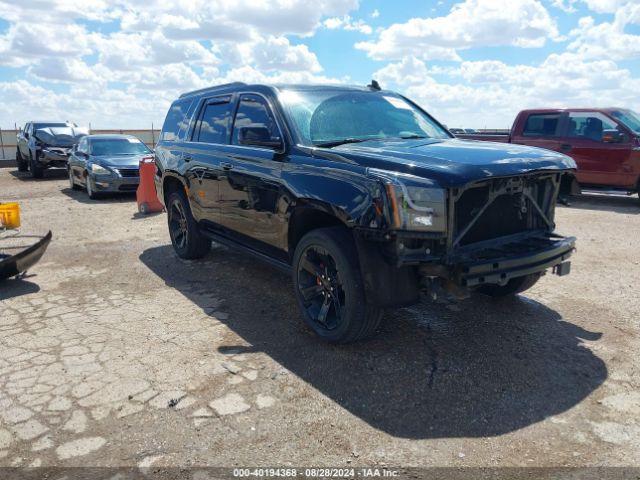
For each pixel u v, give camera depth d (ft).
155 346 13.10
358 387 11.02
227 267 20.36
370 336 13.08
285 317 14.97
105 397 10.65
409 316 14.80
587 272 19.20
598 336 13.44
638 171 33.65
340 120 15.11
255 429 9.57
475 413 10.03
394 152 12.12
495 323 14.30
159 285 18.29
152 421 9.81
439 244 11.04
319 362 12.13
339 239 12.04
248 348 12.93
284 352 12.69
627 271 19.30
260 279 18.69
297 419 9.88
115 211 35.68
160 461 8.70
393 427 9.61
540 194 13.21
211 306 16.01
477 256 11.28
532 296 16.53
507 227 12.53
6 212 20.08
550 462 8.59
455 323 14.32
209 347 13.01
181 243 21.80
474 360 12.15
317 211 12.95
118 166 40.81
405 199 10.50
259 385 11.12
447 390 10.87
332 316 13.23
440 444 9.11
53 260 22.17
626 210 33.58
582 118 36.11
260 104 15.87
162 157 21.72
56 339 13.60
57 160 59.16
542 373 11.53
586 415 9.92
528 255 11.51
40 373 11.69
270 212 14.42
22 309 15.97
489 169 11.02
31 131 62.69
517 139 38.99
